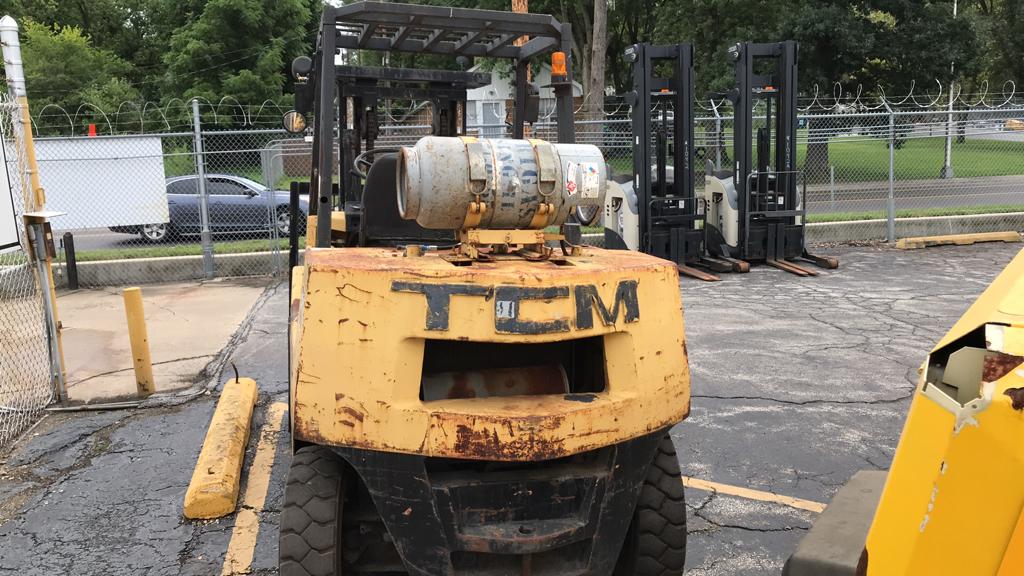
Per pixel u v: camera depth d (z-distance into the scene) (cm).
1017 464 155
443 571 297
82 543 434
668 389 316
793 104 1295
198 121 1284
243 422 566
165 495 494
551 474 308
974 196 1858
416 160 307
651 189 1274
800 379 714
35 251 657
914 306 1018
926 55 2623
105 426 620
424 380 314
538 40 463
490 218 316
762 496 480
